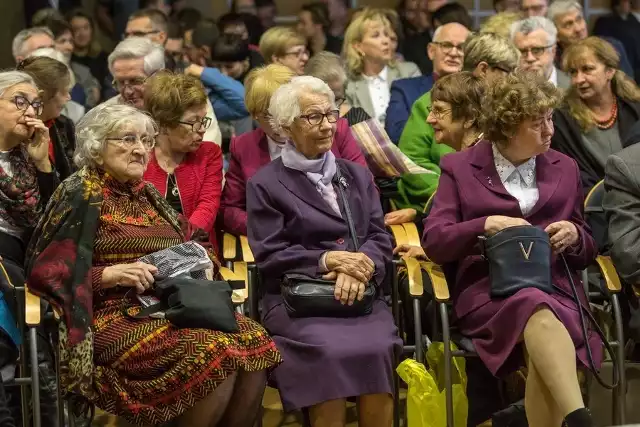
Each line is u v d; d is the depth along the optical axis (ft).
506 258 23.22
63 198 22.84
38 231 22.94
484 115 24.29
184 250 23.31
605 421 27.09
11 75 24.64
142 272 22.50
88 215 22.62
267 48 36.68
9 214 24.66
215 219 27.84
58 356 22.62
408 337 27.17
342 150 28.48
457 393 24.86
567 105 30.30
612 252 24.72
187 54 44.27
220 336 21.80
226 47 39.09
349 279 23.72
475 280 24.39
